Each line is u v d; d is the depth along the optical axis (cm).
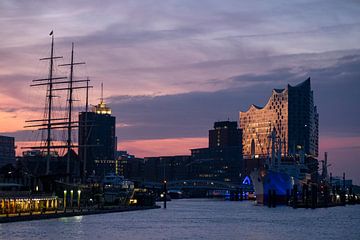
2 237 14512
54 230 16650
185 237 16362
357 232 18612
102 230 17462
